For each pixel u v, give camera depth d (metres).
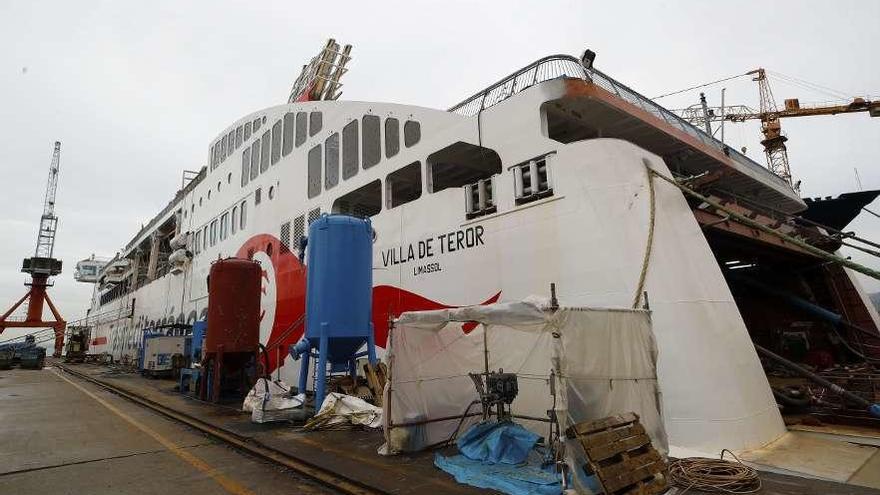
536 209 8.33
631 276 7.03
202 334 15.11
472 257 9.30
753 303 14.08
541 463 5.68
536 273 8.15
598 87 8.65
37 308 52.31
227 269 12.63
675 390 6.48
